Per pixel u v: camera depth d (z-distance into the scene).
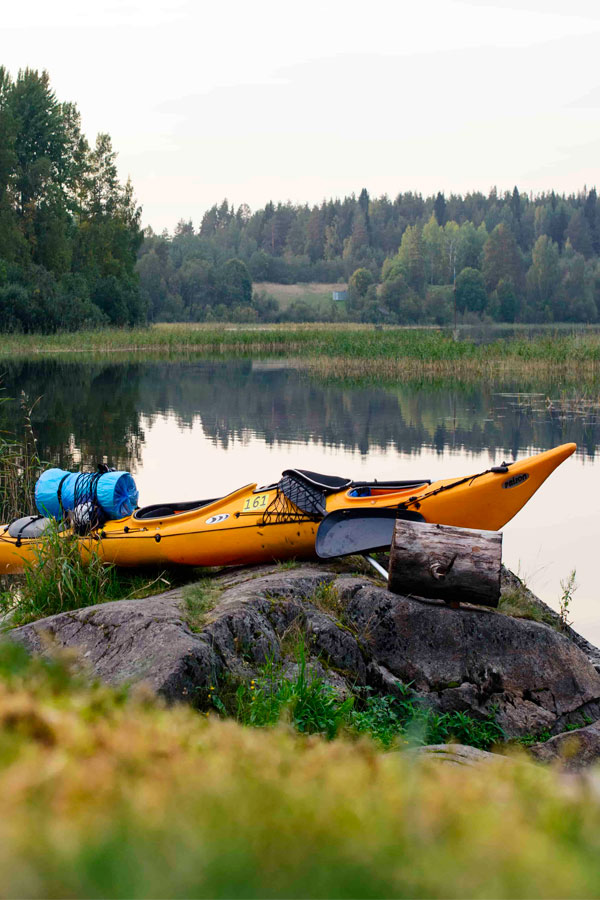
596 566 9.68
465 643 6.07
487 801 1.77
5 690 2.25
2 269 60.03
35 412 22.92
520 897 1.24
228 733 2.29
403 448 17.66
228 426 20.77
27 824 1.35
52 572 7.38
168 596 6.50
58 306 63.28
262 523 7.63
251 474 14.80
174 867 1.25
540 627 6.21
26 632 5.66
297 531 7.56
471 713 5.91
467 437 19.05
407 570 6.12
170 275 146.75
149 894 1.17
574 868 1.35
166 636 5.14
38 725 1.94
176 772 1.75
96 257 77.81
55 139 70.56
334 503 7.62
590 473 14.77
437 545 6.09
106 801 1.52
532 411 23.31
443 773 2.09
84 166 76.81
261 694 4.85
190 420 21.77
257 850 1.34
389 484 7.77
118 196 80.06
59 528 7.99
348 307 158.38
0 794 1.50
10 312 59.69
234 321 138.50
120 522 8.14
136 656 5.06
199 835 1.38
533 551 10.27
